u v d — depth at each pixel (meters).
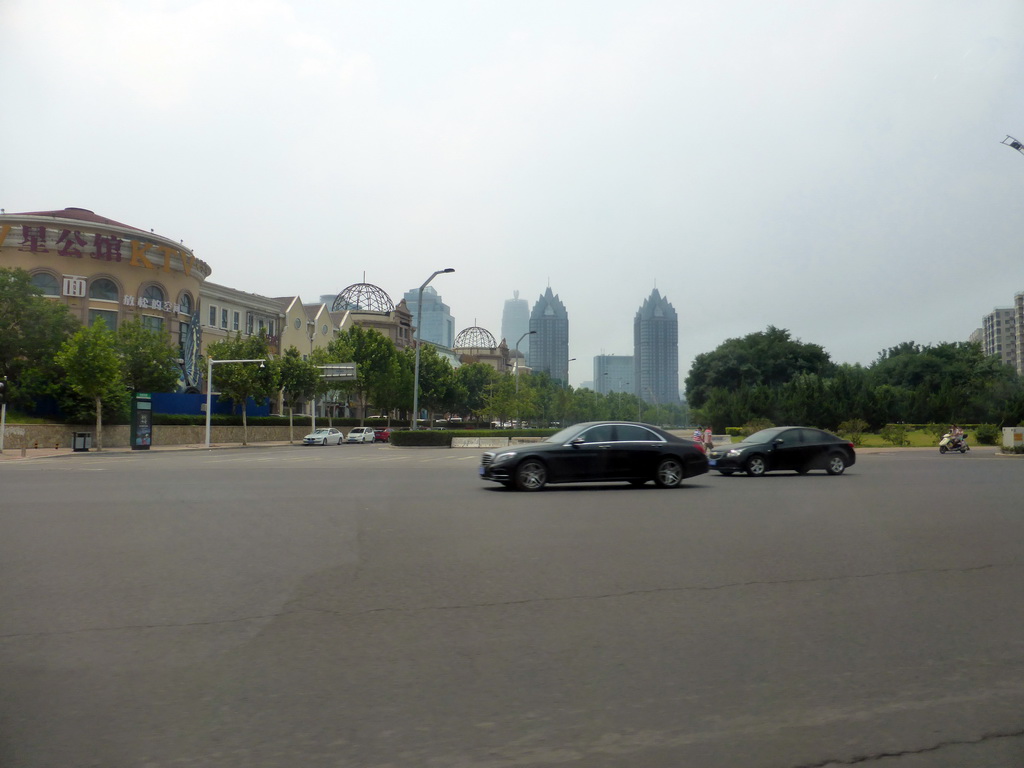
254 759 3.66
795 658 5.13
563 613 6.25
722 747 3.81
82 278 54.75
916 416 61.34
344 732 3.96
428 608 6.41
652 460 17.69
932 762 3.67
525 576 7.68
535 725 4.05
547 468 17.09
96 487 18.38
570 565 8.25
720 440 52.47
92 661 5.04
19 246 53.12
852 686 4.62
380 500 15.08
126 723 4.07
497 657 5.14
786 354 85.94
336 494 16.42
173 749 3.77
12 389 45.41
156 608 6.39
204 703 4.34
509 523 11.56
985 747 3.83
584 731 3.98
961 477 21.91
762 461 22.47
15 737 3.89
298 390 61.97
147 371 54.25
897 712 4.24
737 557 8.72
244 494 16.42
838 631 5.75
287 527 11.11
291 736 3.91
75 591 6.99
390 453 42.50
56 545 9.48
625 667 4.95
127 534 10.41
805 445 22.83
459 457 37.19
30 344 47.28
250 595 6.86
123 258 56.69
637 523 11.58
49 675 4.78
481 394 95.44
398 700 4.38
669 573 7.83
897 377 86.69
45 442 46.12
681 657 5.14
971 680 4.73
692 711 4.24
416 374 48.66
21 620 6.02
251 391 57.56
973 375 81.31
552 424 119.12
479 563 8.36
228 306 72.31
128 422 51.38
